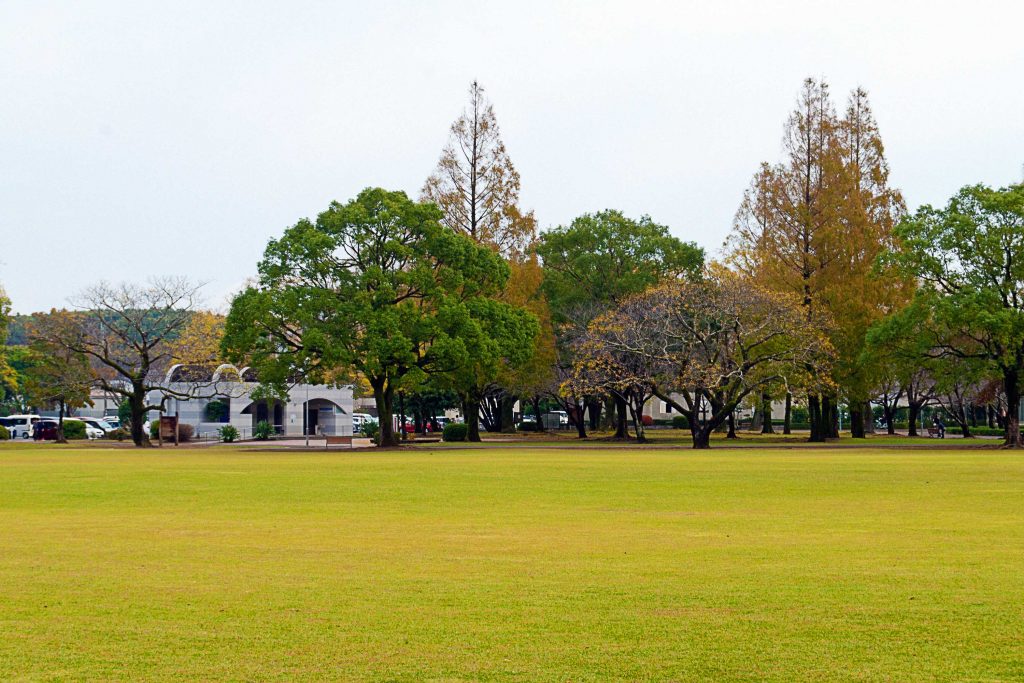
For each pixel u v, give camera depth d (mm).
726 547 15062
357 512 20297
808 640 9406
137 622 10234
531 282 66125
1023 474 30828
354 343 54500
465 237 56875
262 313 53469
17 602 11188
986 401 76938
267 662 8781
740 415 112500
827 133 65562
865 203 65312
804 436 77188
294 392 81188
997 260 54031
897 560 13742
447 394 89250
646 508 20875
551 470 33500
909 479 28812
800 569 13070
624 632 9742
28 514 20141
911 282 60312
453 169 68500
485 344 54219
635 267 73438
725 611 10602
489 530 17266
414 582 12312
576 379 59750
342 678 8320
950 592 11492
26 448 59531
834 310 61125
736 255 66438
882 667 8531
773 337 57406
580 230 73812
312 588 11938
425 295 55375
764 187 65188
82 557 14336
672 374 58031
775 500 22516
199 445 64812
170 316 71438
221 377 70125
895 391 98250
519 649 9148
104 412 112250
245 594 11602
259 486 26953
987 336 56250
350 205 55219
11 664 8734
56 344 66875
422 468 35062
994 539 15773
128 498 23609
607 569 13172
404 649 9172
